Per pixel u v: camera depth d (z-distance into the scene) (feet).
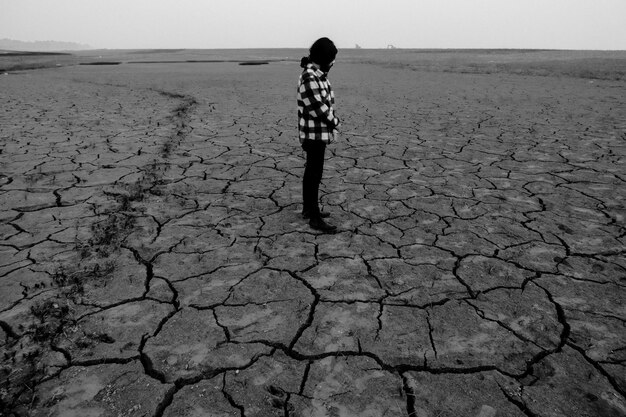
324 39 10.28
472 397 6.25
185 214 13.12
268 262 10.21
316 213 11.86
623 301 8.54
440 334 7.64
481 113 33.30
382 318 8.11
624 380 6.54
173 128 26.84
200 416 5.91
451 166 18.54
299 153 20.93
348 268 9.95
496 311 8.27
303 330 7.77
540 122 28.99
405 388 6.43
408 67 101.24
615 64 99.45
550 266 9.92
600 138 23.79
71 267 9.78
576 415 5.91
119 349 7.20
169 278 9.46
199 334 7.64
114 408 6.02
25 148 21.33
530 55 202.69
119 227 11.95
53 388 6.35
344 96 45.37
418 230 12.03
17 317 7.96
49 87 53.67
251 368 6.83
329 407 6.08
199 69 96.58
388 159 19.83
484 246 10.99
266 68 100.27
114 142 22.85
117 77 70.90
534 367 6.82
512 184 16.02
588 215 12.96
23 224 12.22
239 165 18.71
